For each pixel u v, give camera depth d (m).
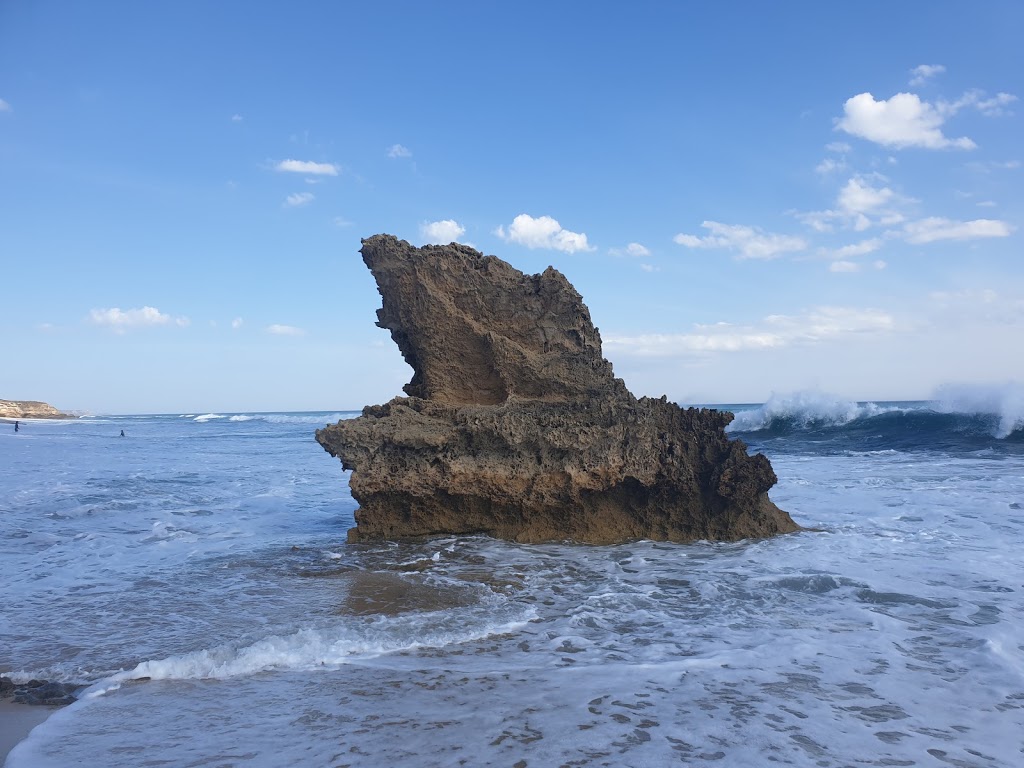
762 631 7.68
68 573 10.77
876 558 10.94
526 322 13.62
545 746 5.11
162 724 5.55
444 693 6.05
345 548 12.23
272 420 118.81
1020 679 6.29
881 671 6.52
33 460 33.38
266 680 6.40
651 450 12.59
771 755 4.98
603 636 7.54
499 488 12.62
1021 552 11.20
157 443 49.44
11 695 6.31
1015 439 30.97
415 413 13.19
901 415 37.31
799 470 23.66
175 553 12.21
